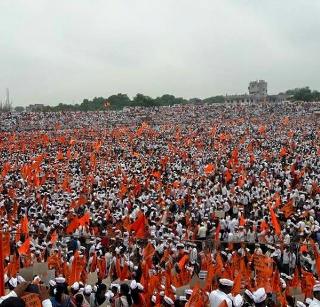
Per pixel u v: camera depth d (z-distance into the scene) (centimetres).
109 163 6322
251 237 2773
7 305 574
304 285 1622
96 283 1731
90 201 3850
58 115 13288
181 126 11069
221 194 4100
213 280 1535
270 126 10412
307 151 7006
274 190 4303
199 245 2814
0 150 7750
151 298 1463
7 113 13475
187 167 5838
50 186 4559
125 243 2575
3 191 4419
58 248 2456
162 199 3731
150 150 7656
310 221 3114
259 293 1249
